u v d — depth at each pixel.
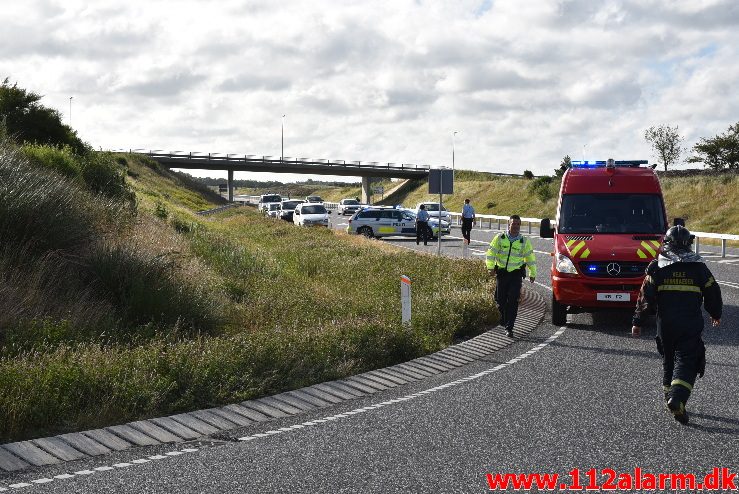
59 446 6.40
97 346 9.23
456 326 12.37
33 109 28.61
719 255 29.53
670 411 7.30
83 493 5.38
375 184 147.00
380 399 8.28
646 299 7.58
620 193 14.43
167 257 14.60
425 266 20.91
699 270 7.46
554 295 13.38
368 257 23.91
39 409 7.06
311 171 110.69
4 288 10.80
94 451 6.34
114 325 11.04
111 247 13.70
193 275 14.88
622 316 14.52
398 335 10.68
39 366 8.02
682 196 52.31
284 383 8.78
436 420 7.33
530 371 9.62
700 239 39.91
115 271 12.64
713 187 51.00
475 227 52.25
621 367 9.80
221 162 104.69
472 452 6.30
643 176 14.62
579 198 14.46
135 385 7.83
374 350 10.16
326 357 9.66
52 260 12.40
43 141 28.00
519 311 14.70
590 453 6.27
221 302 13.50
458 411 7.68
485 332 12.48
